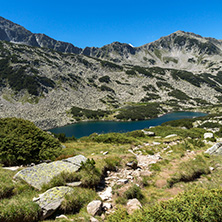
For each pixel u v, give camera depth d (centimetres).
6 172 902
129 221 512
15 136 1265
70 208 689
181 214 486
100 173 1053
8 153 1133
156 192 950
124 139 2428
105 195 864
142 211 591
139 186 1004
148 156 1630
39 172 886
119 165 1244
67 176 891
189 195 589
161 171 1230
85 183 906
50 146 1445
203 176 1159
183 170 1180
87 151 1720
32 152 1252
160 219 494
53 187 788
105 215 698
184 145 2069
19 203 622
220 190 592
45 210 630
